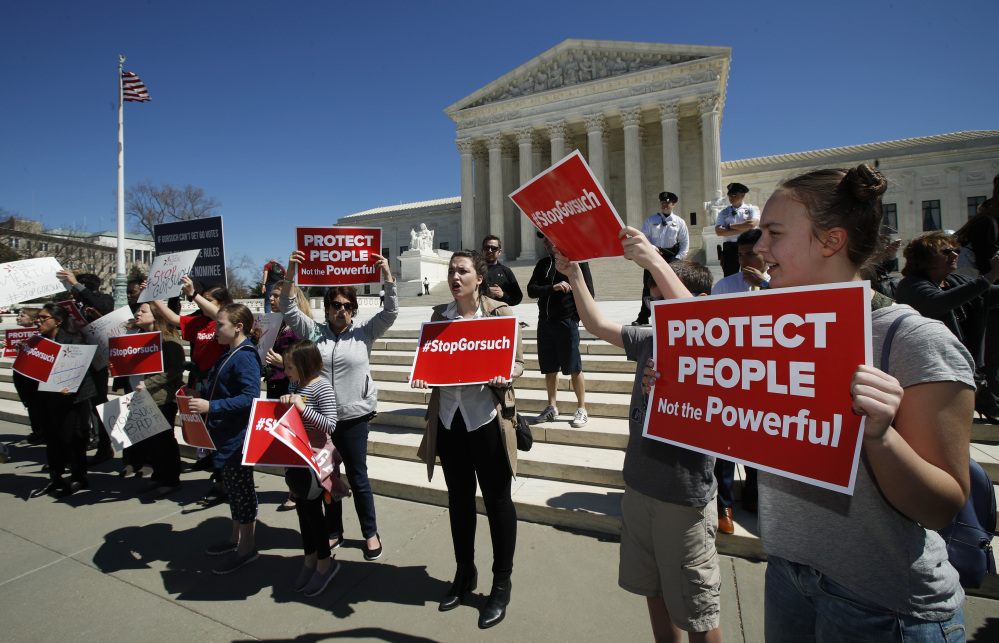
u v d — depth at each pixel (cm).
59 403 538
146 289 550
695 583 212
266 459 330
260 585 358
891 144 4294
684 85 3747
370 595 338
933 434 123
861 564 140
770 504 163
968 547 225
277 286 555
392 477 498
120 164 2108
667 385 196
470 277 343
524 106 4241
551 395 574
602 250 242
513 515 322
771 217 158
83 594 353
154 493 540
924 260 417
